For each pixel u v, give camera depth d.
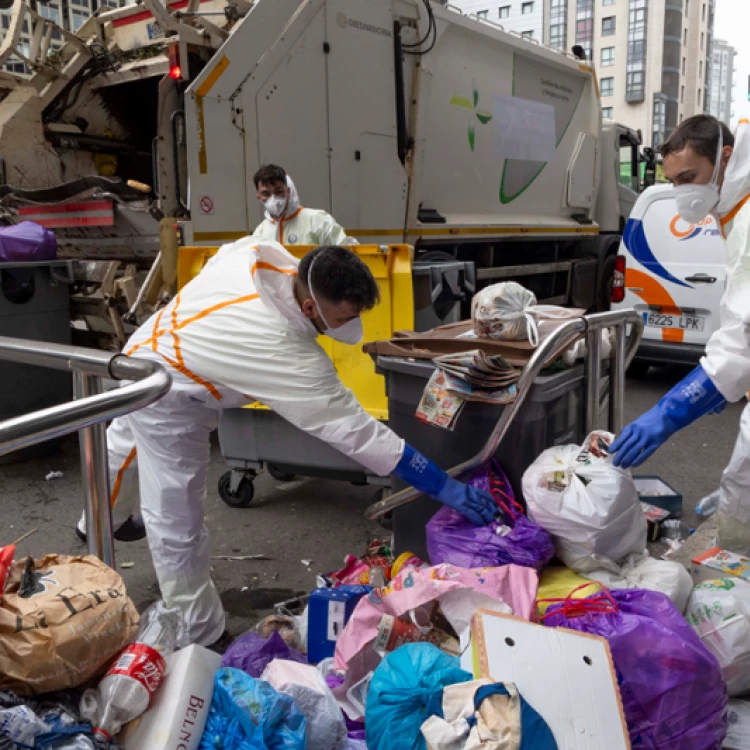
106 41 6.06
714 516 3.27
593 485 2.34
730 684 2.16
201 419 2.49
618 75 61.97
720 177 2.44
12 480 4.66
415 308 3.96
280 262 2.37
